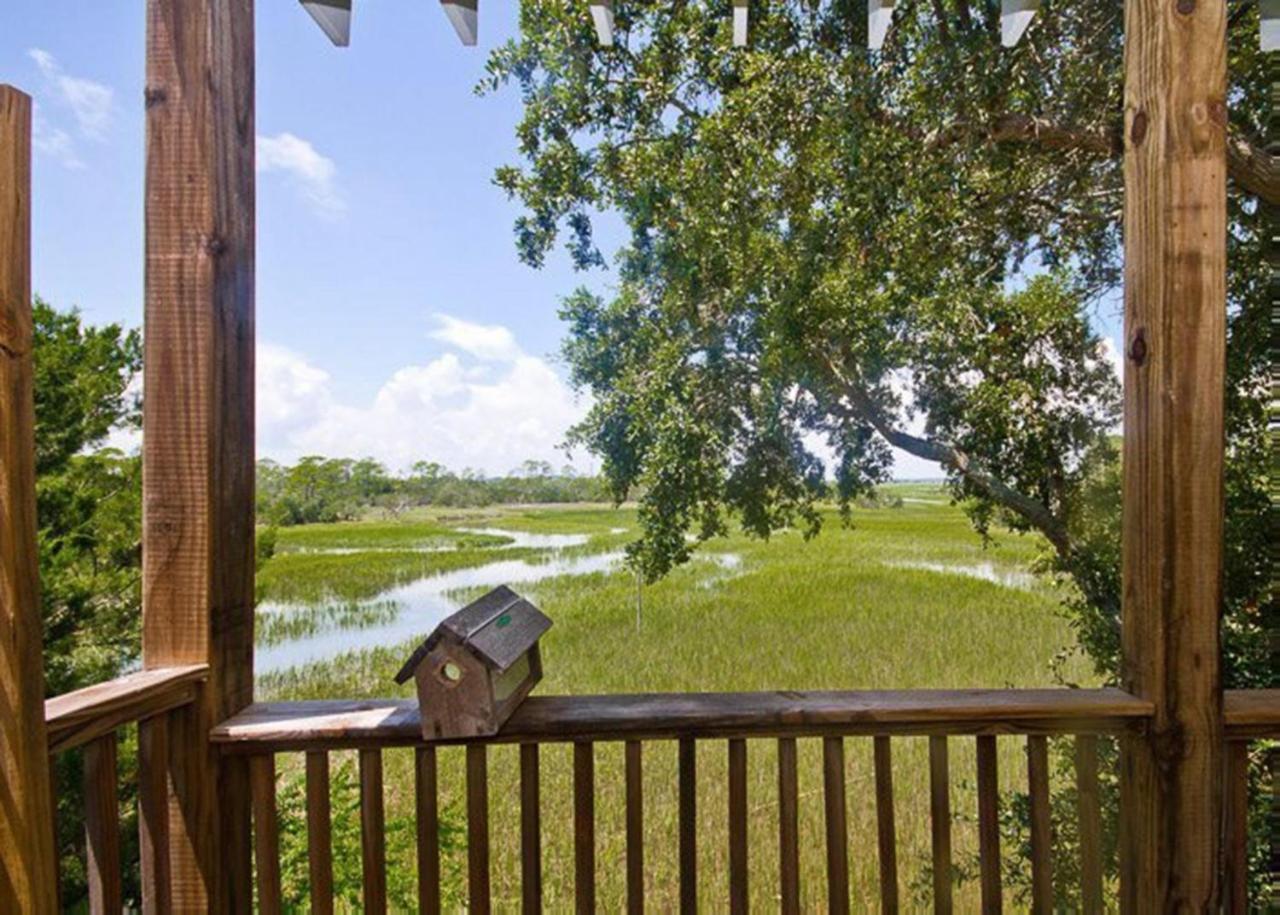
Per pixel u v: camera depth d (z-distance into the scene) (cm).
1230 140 224
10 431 80
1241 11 249
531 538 2239
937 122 314
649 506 411
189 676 109
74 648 449
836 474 429
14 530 81
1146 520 119
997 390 393
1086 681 602
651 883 423
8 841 80
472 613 117
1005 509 422
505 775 538
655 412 415
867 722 120
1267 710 116
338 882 381
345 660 907
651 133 421
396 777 520
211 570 114
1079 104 295
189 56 114
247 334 124
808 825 465
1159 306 117
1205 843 114
